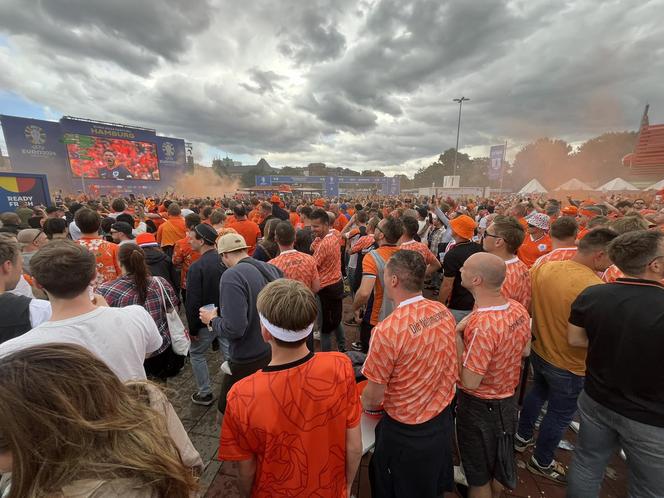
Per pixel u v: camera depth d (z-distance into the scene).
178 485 0.75
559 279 2.05
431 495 1.58
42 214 7.27
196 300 2.74
